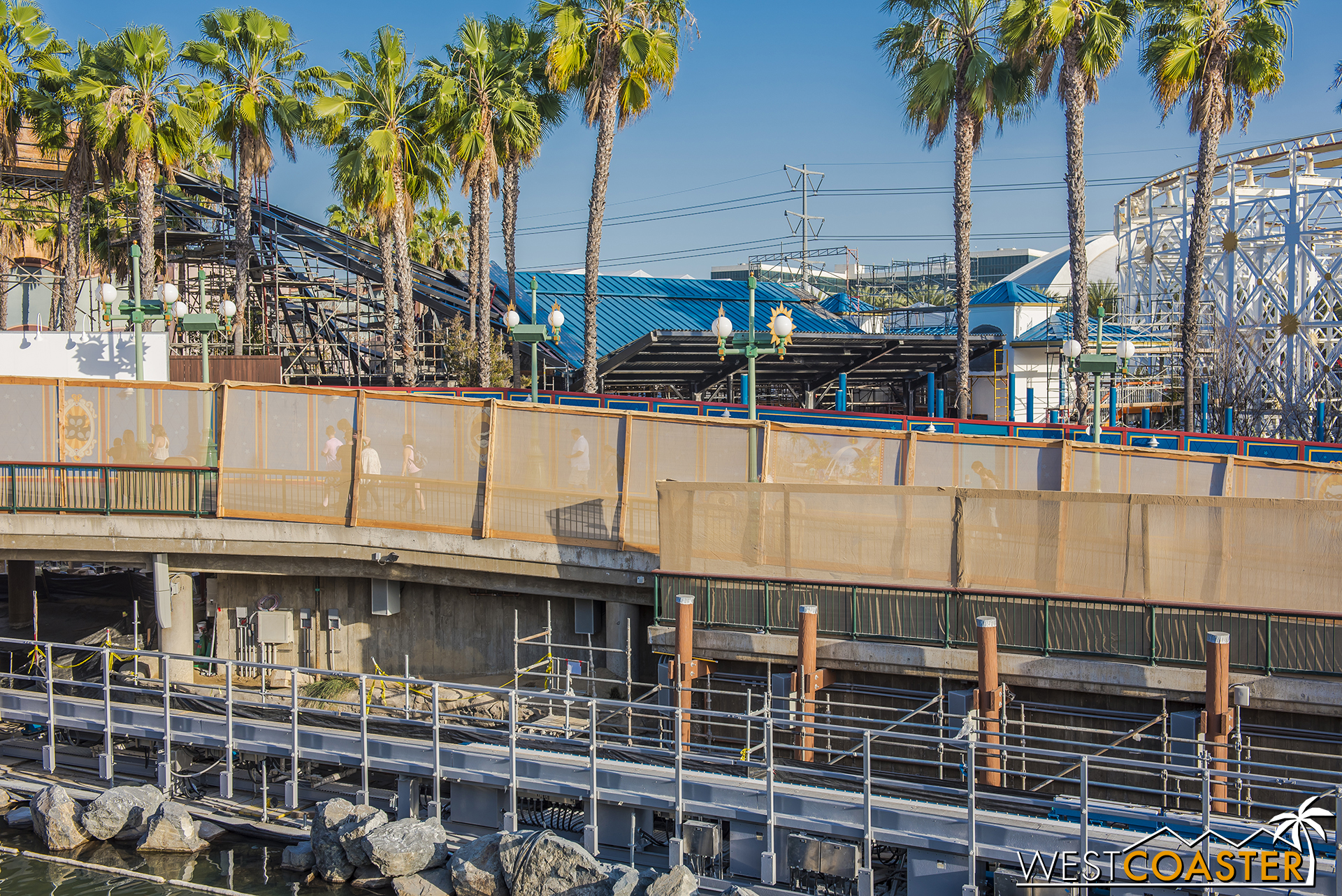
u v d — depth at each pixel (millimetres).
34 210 48812
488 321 36750
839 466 17656
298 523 19078
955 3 31656
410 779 14648
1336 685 12852
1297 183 51938
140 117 33531
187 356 32062
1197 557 13734
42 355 24625
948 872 11750
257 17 37094
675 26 32219
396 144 33969
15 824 15727
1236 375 47406
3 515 19094
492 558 18469
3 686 19844
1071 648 14172
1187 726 13266
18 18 36750
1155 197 63500
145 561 19469
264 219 45875
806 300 53250
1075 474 17203
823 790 12672
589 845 13414
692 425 17828
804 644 14805
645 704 13055
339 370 46812
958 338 32281
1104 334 51125
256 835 15062
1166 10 32188
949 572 14922
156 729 16109
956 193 32188
